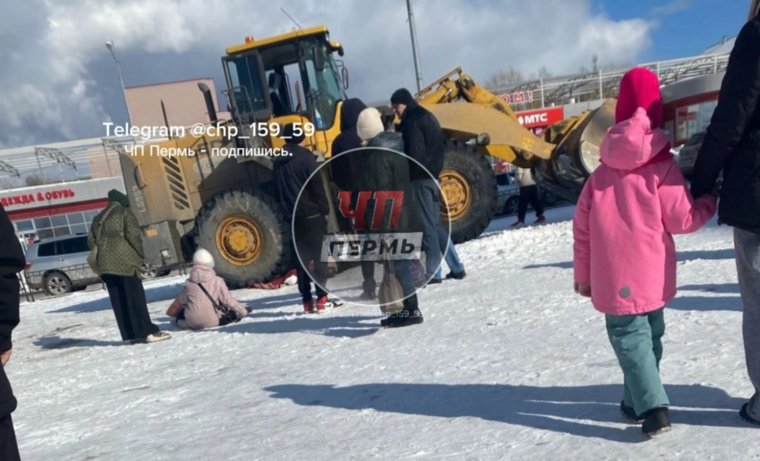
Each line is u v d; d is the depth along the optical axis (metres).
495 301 5.50
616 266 2.41
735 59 2.20
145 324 6.68
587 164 10.26
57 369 6.05
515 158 11.56
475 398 3.17
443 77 12.21
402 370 3.88
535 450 2.46
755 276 2.33
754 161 2.25
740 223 2.30
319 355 4.65
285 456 2.80
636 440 2.41
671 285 2.43
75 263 19.17
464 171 10.59
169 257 10.12
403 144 5.29
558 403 2.92
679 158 2.86
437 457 2.54
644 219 2.39
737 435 2.32
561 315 4.63
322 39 9.86
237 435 3.20
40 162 30.61
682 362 3.17
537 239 9.52
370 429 2.98
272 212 9.48
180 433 3.41
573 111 26.94
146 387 4.69
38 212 29.33
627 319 2.44
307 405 3.51
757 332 2.36
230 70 9.82
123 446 3.33
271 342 5.49
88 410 4.27
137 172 10.20
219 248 9.66
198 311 7.03
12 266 2.10
